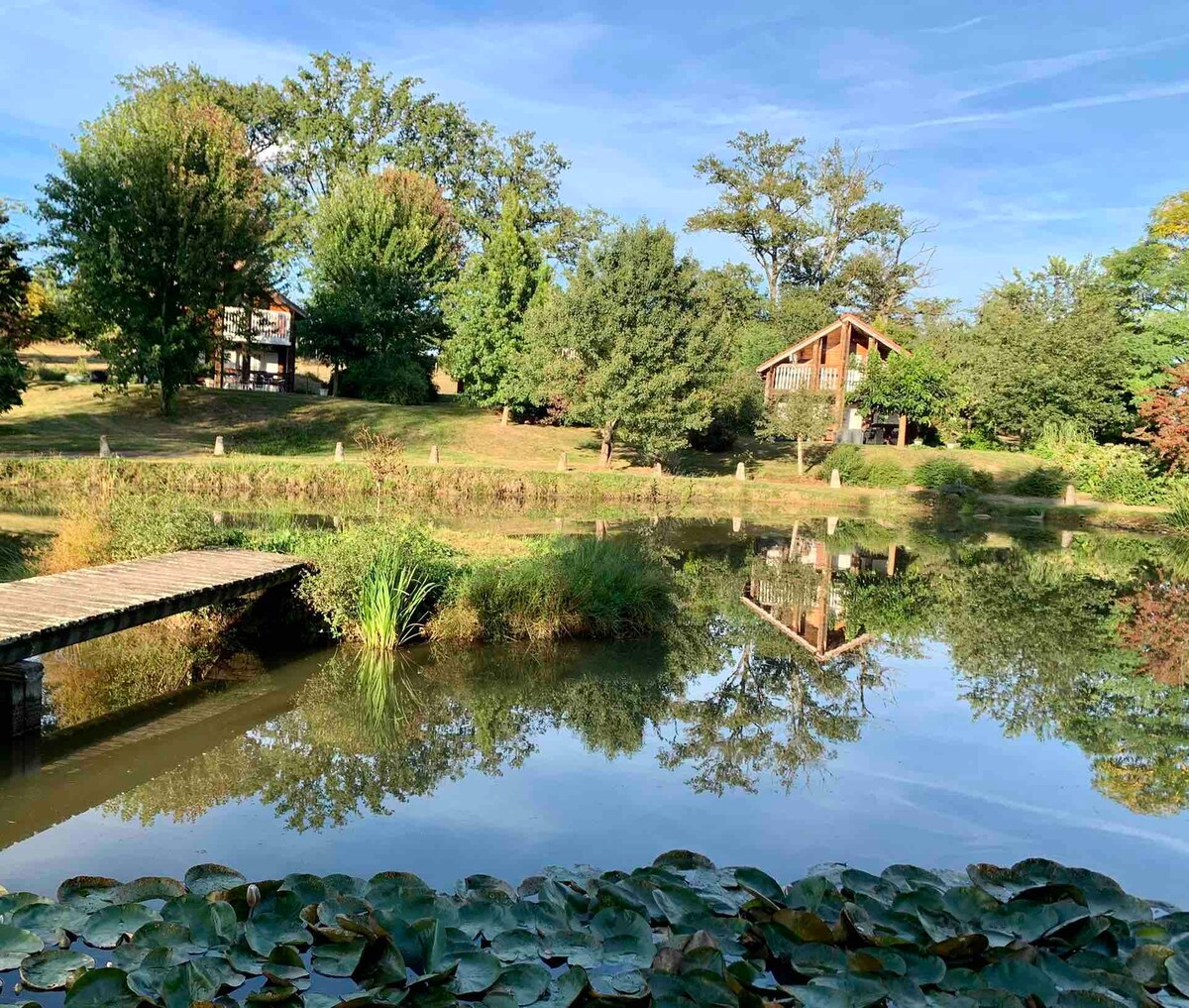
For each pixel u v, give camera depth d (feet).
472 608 34.47
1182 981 11.60
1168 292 121.60
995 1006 10.93
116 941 12.18
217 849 17.25
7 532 52.42
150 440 96.63
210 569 32.68
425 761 22.67
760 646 36.29
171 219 97.45
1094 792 21.74
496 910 12.94
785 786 21.58
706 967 11.32
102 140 97.55
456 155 162.71
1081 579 57.00
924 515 92.02
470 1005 10.83
